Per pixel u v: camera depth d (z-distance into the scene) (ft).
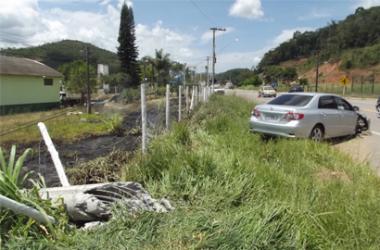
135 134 43.75
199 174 16.75
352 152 31.32
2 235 10.73
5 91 89.61
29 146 37.99
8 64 94.48
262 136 34.65
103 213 12.95
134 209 12.88
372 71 274.57
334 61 330.13
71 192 13.82
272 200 14.11
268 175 17.35
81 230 11.95
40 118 67.05
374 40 334.24
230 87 350.23
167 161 18.37
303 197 14.83
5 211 11.17
